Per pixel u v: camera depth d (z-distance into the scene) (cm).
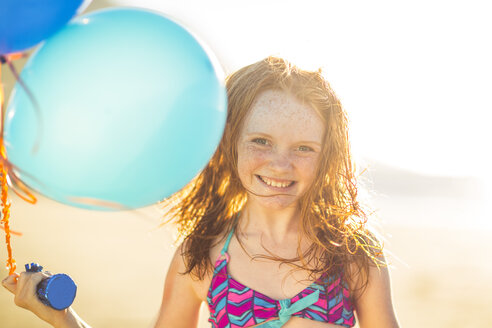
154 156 138
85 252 942
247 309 185
